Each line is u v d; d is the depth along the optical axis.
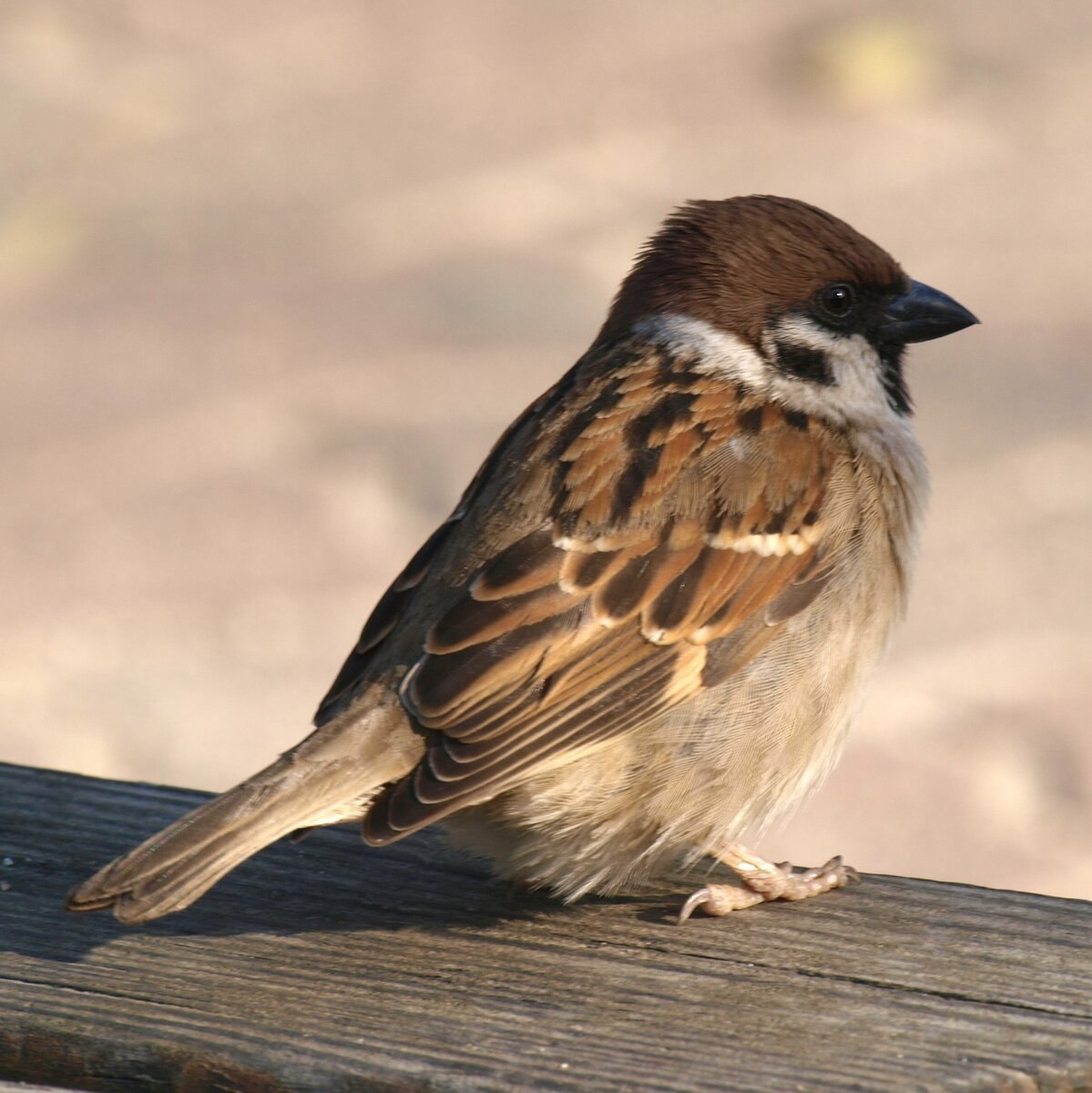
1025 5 32.28
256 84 30.19
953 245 24.00
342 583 15.84
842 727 6.81
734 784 6.42
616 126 28.14
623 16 32.78
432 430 18.28
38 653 14.77
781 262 7.07
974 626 14.86
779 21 31.84
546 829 6.14
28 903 5.85
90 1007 5.11
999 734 13.29
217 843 5.55
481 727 5.93
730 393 6.88
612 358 7.01
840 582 6.65
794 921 5.77
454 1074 4.70
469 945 5.60
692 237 7.18
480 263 23.00
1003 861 11.76
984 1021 4.98
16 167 26.59
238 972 5.36
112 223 24.78
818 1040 4.88
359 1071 4.73
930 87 29.28
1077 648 14.45
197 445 18.25
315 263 23.28
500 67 30.77
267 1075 4.79
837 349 7.10
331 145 27.62
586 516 6.33
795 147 27.41
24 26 31.80
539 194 25.59
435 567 6.36
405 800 5.75
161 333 21.08
